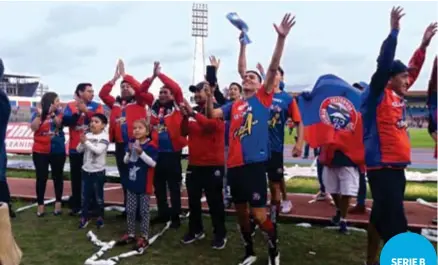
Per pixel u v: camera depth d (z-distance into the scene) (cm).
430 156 2128
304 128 666
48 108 736
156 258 543
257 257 548
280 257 549
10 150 1794
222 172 590
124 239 593
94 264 509
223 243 588
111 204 834
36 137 743
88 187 682
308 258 547
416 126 3597
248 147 489
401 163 444
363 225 679
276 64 476
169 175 670
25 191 961
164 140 658
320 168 839
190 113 582
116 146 700
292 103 636
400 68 455
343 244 600
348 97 652
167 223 700
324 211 760
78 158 748
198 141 588
